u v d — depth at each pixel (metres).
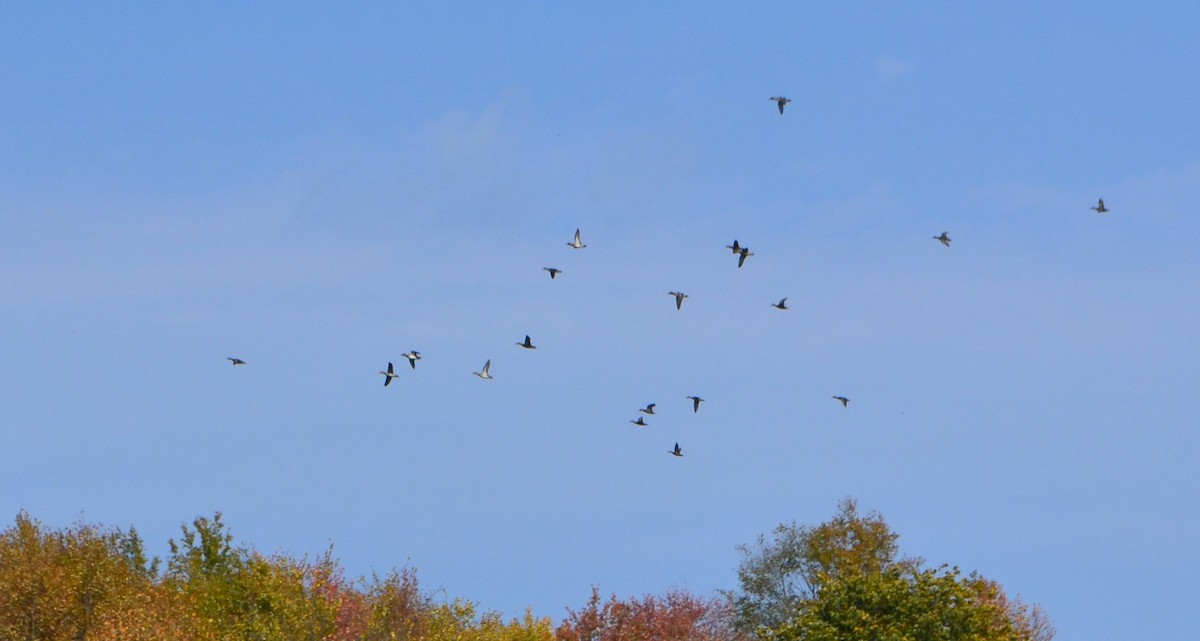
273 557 54.94
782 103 42.16
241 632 51.16
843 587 51.78
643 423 48.56
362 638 52.53
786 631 51.34
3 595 57.97
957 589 49.97
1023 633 51.88
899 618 49.97
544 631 57.59
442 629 54.59
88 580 59.12
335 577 55.00
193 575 58.78
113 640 51.97
